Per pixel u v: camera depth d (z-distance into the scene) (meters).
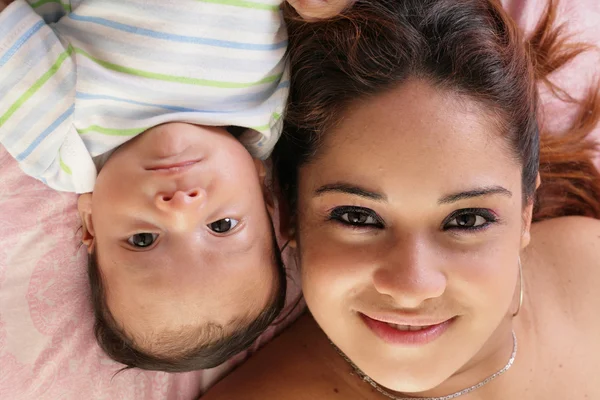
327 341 1.20
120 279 0.94
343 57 0.92
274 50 0.96
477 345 1.01
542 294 1.23
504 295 0.97
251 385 1.16
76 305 1.07
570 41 1.30
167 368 1.05
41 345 1.05
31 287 1.04
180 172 0.91
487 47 0.92
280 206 1.08
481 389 1.16
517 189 0.96
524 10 1.26
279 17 0.95
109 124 0.92
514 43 0.97
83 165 0.94
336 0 0.92
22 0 0.91
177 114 0.93
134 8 0.89
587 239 1.29
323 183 0.95
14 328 1.04
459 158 0.88
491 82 0.91
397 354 0.99
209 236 0.93
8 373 1.04
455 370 1.03
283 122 1.02
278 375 1.18
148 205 0.91
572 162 1.35
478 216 0.94
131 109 0.93
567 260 1.27
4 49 0.88
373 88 0.90
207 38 0.91
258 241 0.98
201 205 0.90
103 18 0.90
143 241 0.93
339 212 0.95
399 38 0.90
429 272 0.91
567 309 1.22
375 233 0.94
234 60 0.93
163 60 0.90
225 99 0.96
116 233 0.93
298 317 1.26
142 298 0.94
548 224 1.32
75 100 0.90
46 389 1.06
